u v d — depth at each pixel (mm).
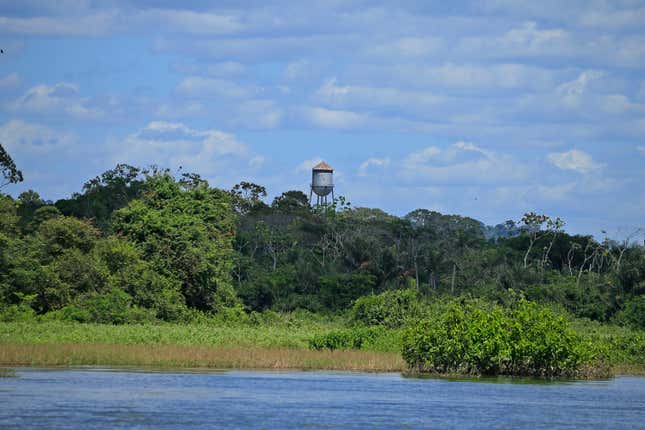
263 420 95625
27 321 199875
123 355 151875
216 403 107062
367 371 154375
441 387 129000
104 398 108438
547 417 102500
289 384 129250
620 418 102750
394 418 98938
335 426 92938
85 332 180125
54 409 99062
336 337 186000
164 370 144625
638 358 178875
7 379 126000
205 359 154125
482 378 145125
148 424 91375
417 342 150375
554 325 149750
